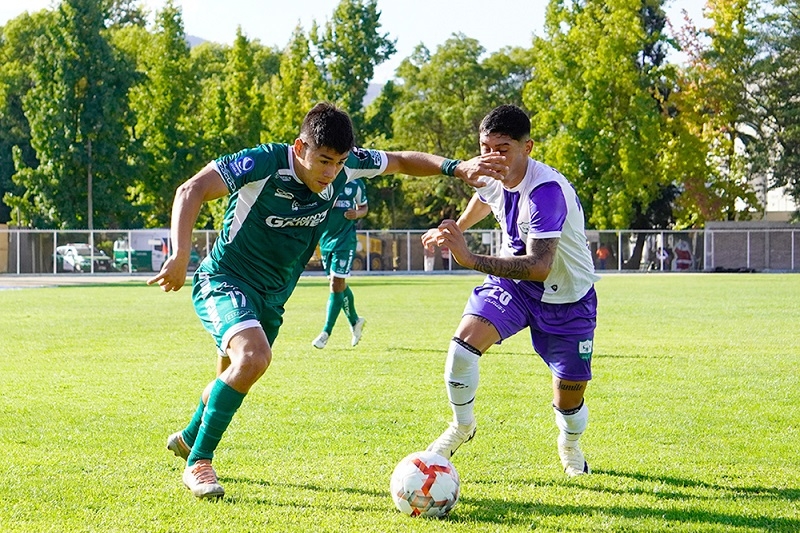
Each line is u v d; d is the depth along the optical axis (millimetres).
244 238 5133
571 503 4750
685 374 9500
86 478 5156
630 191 49781
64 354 11133
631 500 4820
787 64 51312
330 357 10797
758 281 35125
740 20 52531
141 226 56188
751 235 49875
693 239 50000
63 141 50312
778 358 10820
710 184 54125
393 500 4562
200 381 8891
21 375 9305
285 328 14727
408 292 27172
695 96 52250
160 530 4211
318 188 4918
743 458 5824
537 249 5105
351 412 7273
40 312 18641
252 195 4992
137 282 37250
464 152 62281
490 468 5523
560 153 50438
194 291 5262
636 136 49656
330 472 5352
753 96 53000
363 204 11516
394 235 50812
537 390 8406
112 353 11234
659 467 5582
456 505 4684
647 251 49656
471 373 5355
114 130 51438
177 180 55594
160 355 11016
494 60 64812
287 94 62906
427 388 8477
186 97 56656
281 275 5309
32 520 4352
